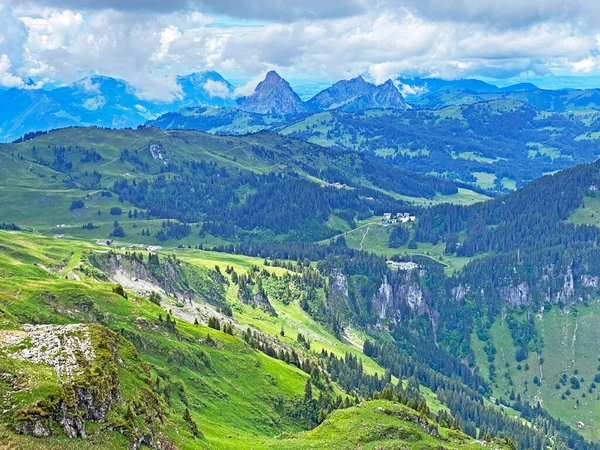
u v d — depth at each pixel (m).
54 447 80.12
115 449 88.19
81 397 91.00
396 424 161.75
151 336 177.88
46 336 105.62
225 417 164.00
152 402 113.44
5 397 83.00
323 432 159.62
